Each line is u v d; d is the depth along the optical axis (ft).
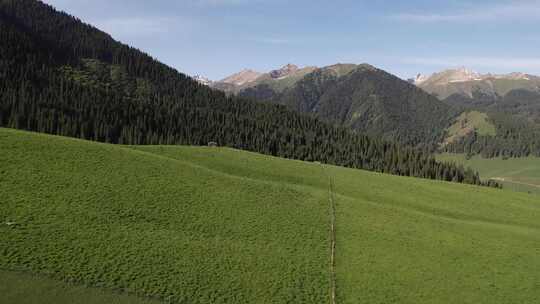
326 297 131.34
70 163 191.93
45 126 559.38
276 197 213.66
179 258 137.28
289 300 126.21
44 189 160.97
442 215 236.43
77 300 107.86
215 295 121.70
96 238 137.18
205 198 193.36
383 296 135.44
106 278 118.32
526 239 202.08
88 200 162.09
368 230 188.24
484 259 171.42
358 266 153.58
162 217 165.48
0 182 156.97
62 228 137.80
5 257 116.16
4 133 206.49
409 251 171.22
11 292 105.40
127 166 207.41
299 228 180.45
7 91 644.69
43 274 113.70
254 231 170.19
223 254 146.10
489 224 226.17
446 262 164.86
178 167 226.17
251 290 127.85
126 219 156.25
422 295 138.41
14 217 136.67
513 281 154.51
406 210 226.58
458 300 137.69
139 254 134.00
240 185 220.02
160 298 115.65
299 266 147.54
